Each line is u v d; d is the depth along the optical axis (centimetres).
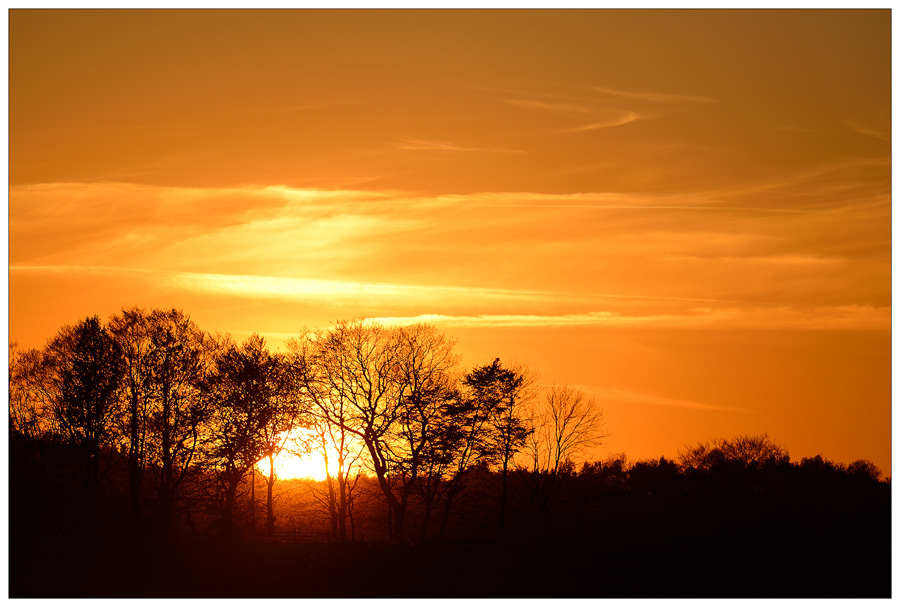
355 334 12825
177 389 12069
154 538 10806
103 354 11856
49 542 9294
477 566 8812
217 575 8362
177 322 12500
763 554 9325
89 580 8119
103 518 11844
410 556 9125
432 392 12256
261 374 12119
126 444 11794
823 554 9319
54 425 11581
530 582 8338
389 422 12075
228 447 11544
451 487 12331
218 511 11712
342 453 12181
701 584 8219
